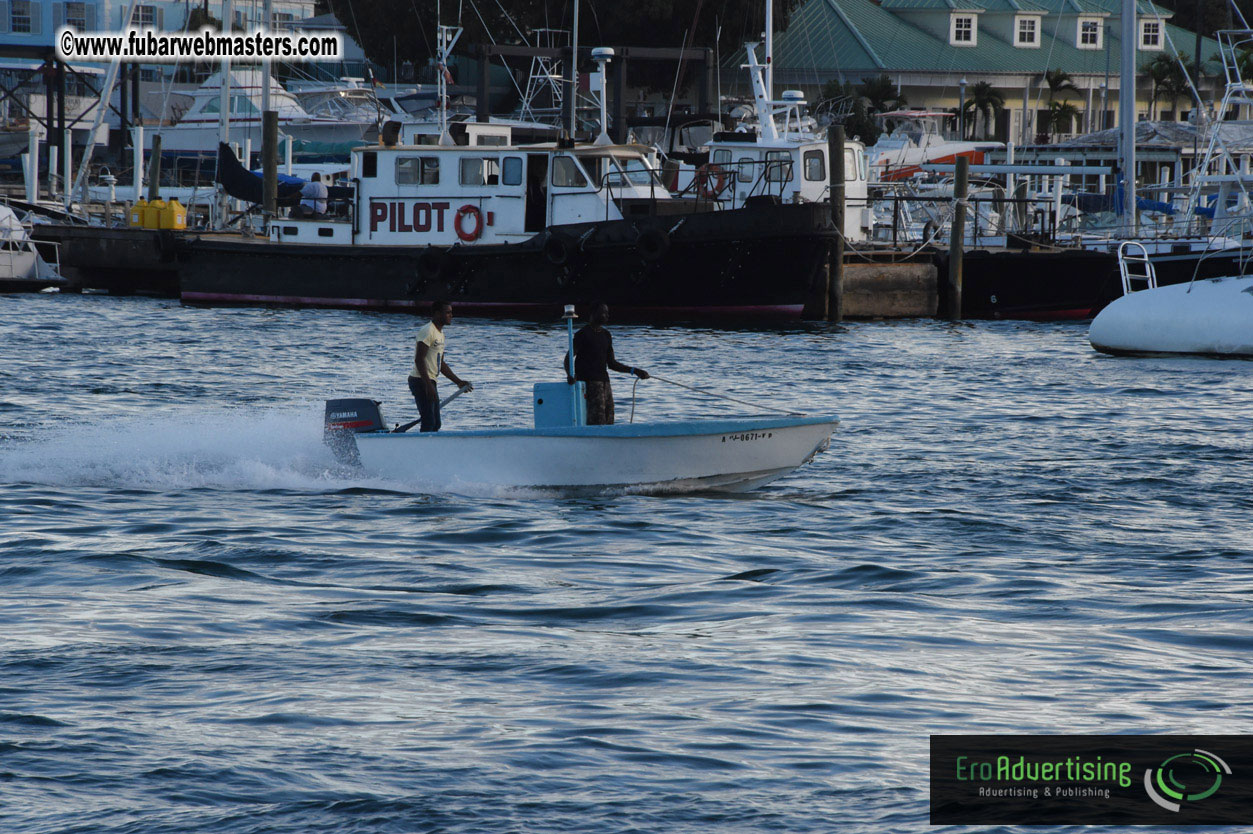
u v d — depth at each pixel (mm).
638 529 48062
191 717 26922
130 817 22438
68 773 24078
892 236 166000
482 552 43938
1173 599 37281
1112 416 80562
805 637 33156
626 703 28000
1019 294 151250
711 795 23438
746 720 26969
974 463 63531
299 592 37781
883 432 73312
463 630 33812
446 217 140875
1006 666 30719
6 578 38594
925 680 29609
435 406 57344
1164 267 141625
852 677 29781
